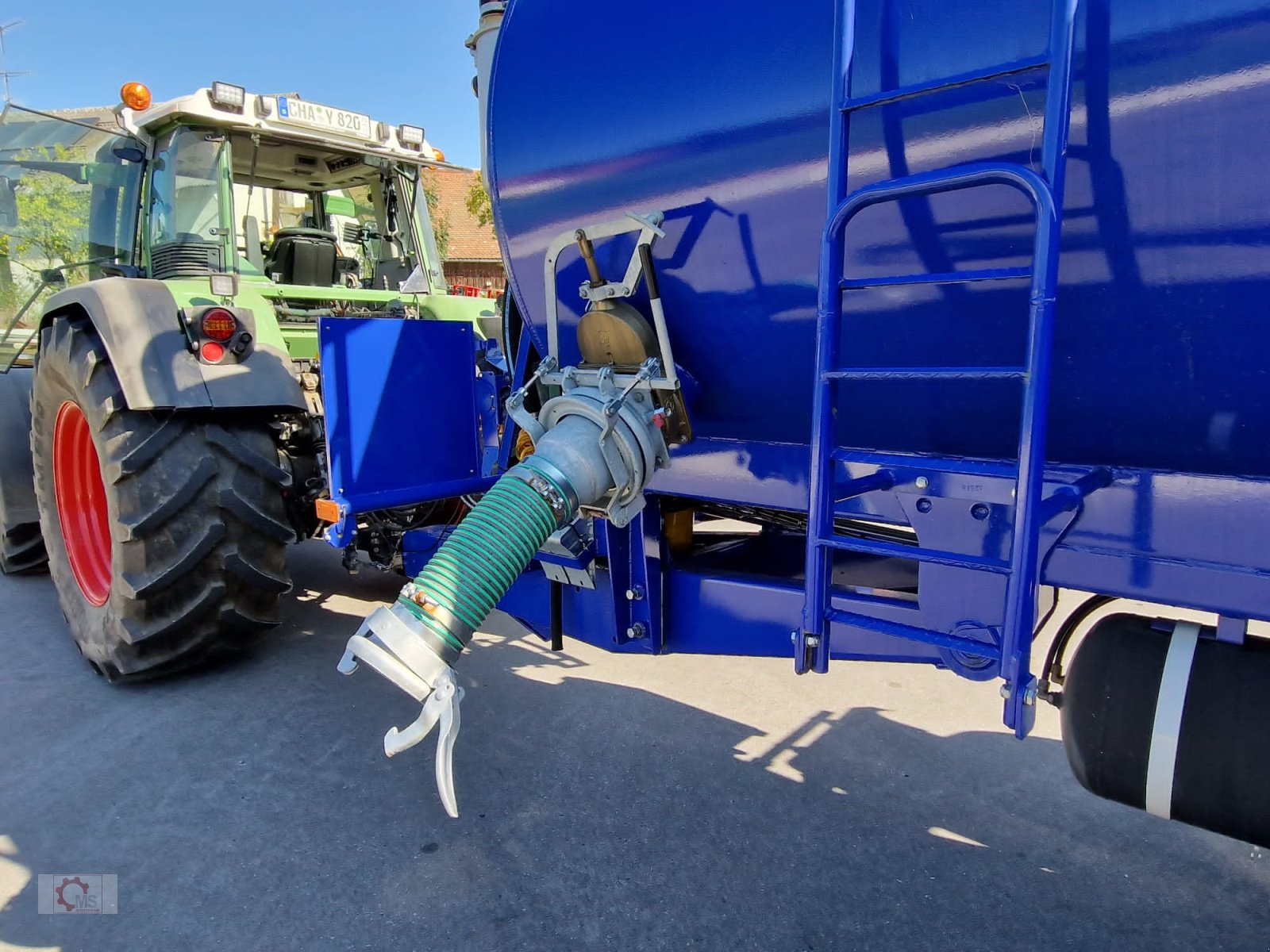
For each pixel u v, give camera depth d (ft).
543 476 5.11
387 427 6.98
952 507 5.04
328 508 6.66
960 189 4.09
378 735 8.63
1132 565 4.42
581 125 5.91
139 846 6.76
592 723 8.95
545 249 6.48
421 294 14.85
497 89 6.46
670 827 7.11
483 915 6.07
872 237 4.73
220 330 8.72
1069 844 6.94
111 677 9.53
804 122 4.81
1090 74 3.82
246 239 13.23
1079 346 4.34
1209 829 4.42
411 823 7.14
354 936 5.84
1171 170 3.76
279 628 11.63
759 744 8.53
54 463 10.46
